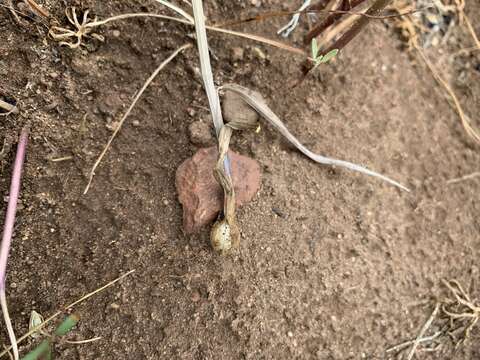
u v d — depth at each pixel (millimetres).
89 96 205
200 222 194
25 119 194
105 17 207
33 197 195
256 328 197
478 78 283
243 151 214
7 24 194
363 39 251
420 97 259
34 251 192
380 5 183
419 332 233
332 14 208
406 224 237
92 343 186
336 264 215
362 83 244
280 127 209
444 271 242
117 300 190
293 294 205
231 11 229
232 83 221
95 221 197
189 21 208
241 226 203
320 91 234
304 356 204
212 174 197
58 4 202
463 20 285
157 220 199
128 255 194
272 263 204
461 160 260
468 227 252
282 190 213
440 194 249
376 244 227
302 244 211
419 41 271
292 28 230
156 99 212
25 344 183
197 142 208
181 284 193
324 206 220
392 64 256
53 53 200
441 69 273
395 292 228
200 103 214
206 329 192
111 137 200
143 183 203
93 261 193
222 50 223
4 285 185
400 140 246
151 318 189
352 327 216
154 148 207
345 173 229
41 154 197
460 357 245
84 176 199
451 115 265
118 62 210
